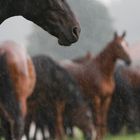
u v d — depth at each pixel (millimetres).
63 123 17359
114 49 18594
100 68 18641
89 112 18281
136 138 20625
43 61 16125
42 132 19906
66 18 5453
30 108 16375
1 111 11008
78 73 18594
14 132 11141
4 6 5367
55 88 16172
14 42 12188
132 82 21875
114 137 21312
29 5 5375
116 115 21438
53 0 5406
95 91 18484
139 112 22062
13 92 11594
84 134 16703
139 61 29188
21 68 11805
